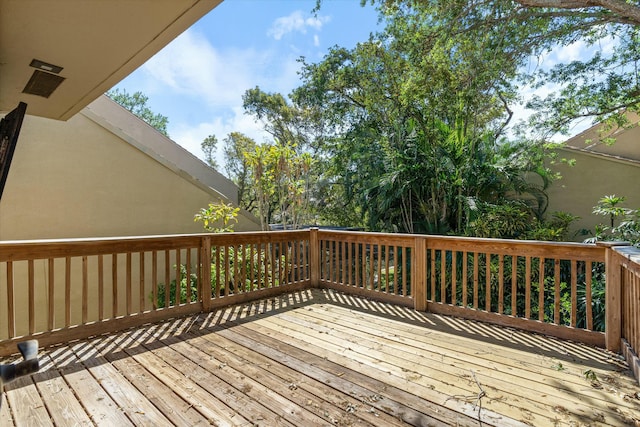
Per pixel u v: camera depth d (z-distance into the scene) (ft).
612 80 25.03
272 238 16.53
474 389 7.89
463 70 25.99
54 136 18.92
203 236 13.92
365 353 9.88
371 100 32.12
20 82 10.48
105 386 8.04
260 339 10.98
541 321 11.38
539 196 27.84
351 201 37.86
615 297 9.84
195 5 6.95
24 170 18.02
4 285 17.21
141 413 6.98
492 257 22.45
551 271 22.00
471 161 26.68
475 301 12.82
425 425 6.59
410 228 29.07
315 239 18.02
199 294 13.92
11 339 9.79
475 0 24.98
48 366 9.07
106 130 20.53
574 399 7.46
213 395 7.66
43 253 10.30
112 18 7.30
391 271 27.96
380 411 7.06
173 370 8.85
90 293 19.45
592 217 27.73
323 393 7.74
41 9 6.86
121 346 10.41
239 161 68.49
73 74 10.01
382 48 30.91
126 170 21.17
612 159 26.99
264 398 7.54
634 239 19.48
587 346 10.29
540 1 22.49
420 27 26.61
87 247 11.15
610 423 6.63
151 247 12.54
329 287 17.63
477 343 10.60
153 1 6.75
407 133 28.84
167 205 22.70
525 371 8.77
